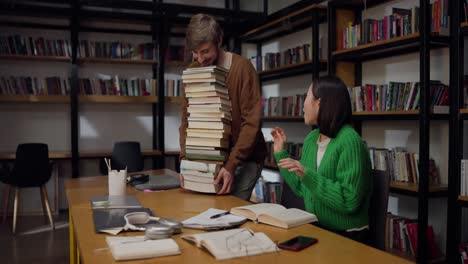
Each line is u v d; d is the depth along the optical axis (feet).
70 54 17.44
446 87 9.71
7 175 14.42
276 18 16.93
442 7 9.43
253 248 3.70
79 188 7.22
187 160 6.72
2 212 17.19
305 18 14.21
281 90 17.62
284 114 15.80
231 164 6.36
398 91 10.48
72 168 17.11
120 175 6.47
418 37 9.59
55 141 18.34
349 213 5.59
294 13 14.34
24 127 17.90
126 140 19.34
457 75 8.96
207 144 6.48
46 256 11.94
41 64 17.85
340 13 12.69
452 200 9.06
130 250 3.57
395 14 10.61
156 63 18.72
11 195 17.20
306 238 4.05
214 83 6.27
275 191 15.34
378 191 5.68
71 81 17.08
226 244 3.74
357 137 5.64
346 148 5.56
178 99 18.54
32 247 12.78
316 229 4.50
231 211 5.08
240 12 17.07
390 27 10.66
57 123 18.35
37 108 18.04
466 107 9.00
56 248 12.69
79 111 18.61
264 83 18.88
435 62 10.50
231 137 6.91
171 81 18.54
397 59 11.74
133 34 19.02
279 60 16.11
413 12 9.97
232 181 6.45
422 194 9.51
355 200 5.34
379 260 3.51
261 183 16.16
